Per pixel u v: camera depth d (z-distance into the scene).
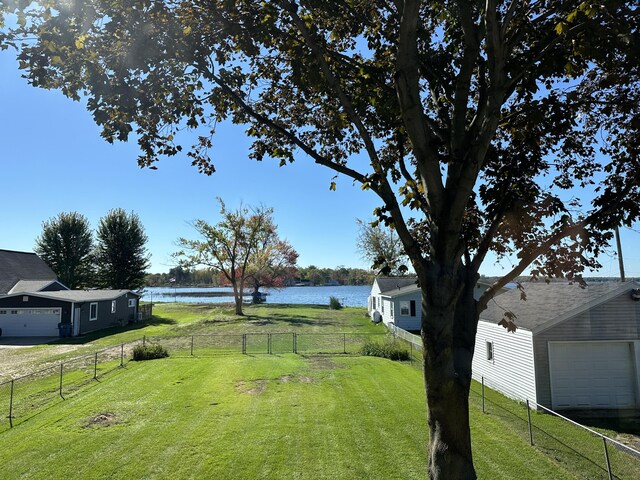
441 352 4.95
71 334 27.66
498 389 14.52
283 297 80.44
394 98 6.25
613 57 5.37
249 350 21.48
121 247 48.81
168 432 9.80
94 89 5.18
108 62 5.33
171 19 5.62
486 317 15.78
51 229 47.06
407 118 5.06
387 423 10.36
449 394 4.90
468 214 6.72
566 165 7.14
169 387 13.93
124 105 5.38
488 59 4.98
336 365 17.53
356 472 7.75
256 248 45.28
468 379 5.08
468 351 5.21
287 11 5.87
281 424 10.32
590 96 6.46
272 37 6.42
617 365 12.55
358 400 12.36
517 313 14.48
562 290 15.57
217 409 11.54
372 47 6.85
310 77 6.53
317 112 8.02
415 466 7.98
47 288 33.75
